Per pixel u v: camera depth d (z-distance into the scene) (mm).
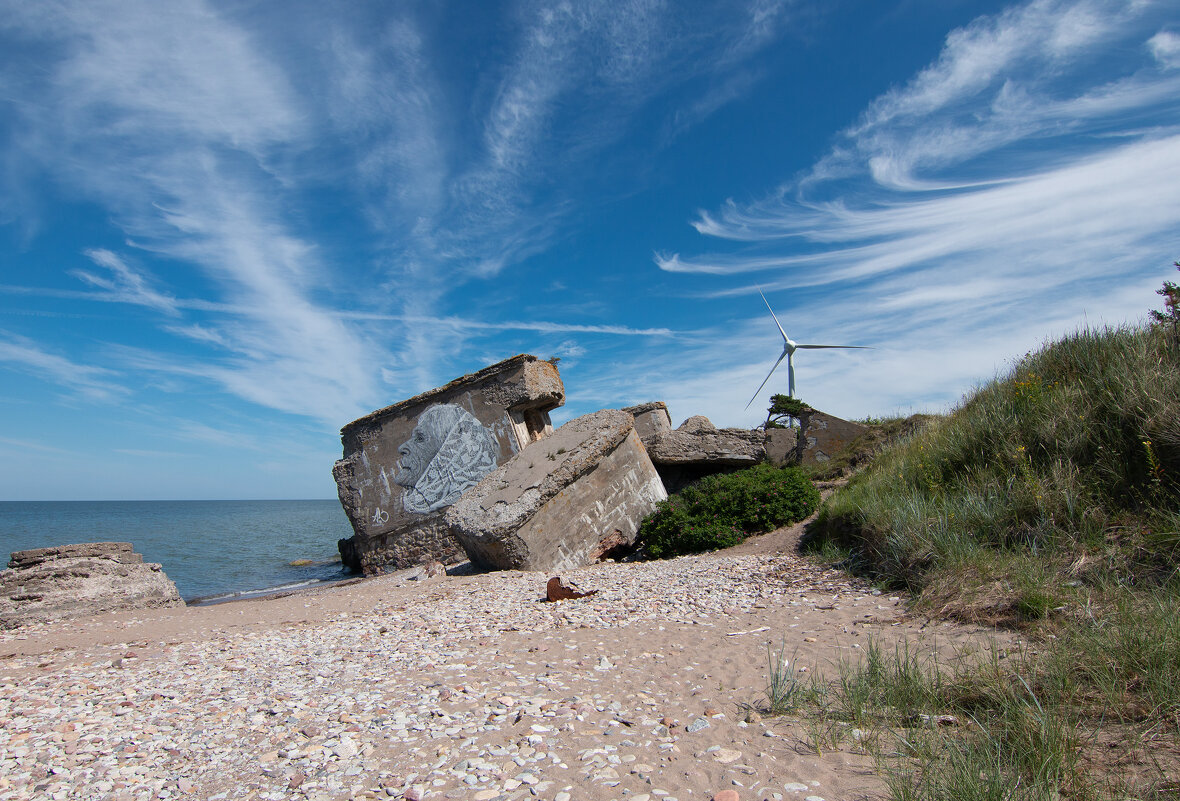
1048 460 7105
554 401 19125
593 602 8062
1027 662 4273
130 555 14023
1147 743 3234
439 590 10625
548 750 3750
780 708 4141
